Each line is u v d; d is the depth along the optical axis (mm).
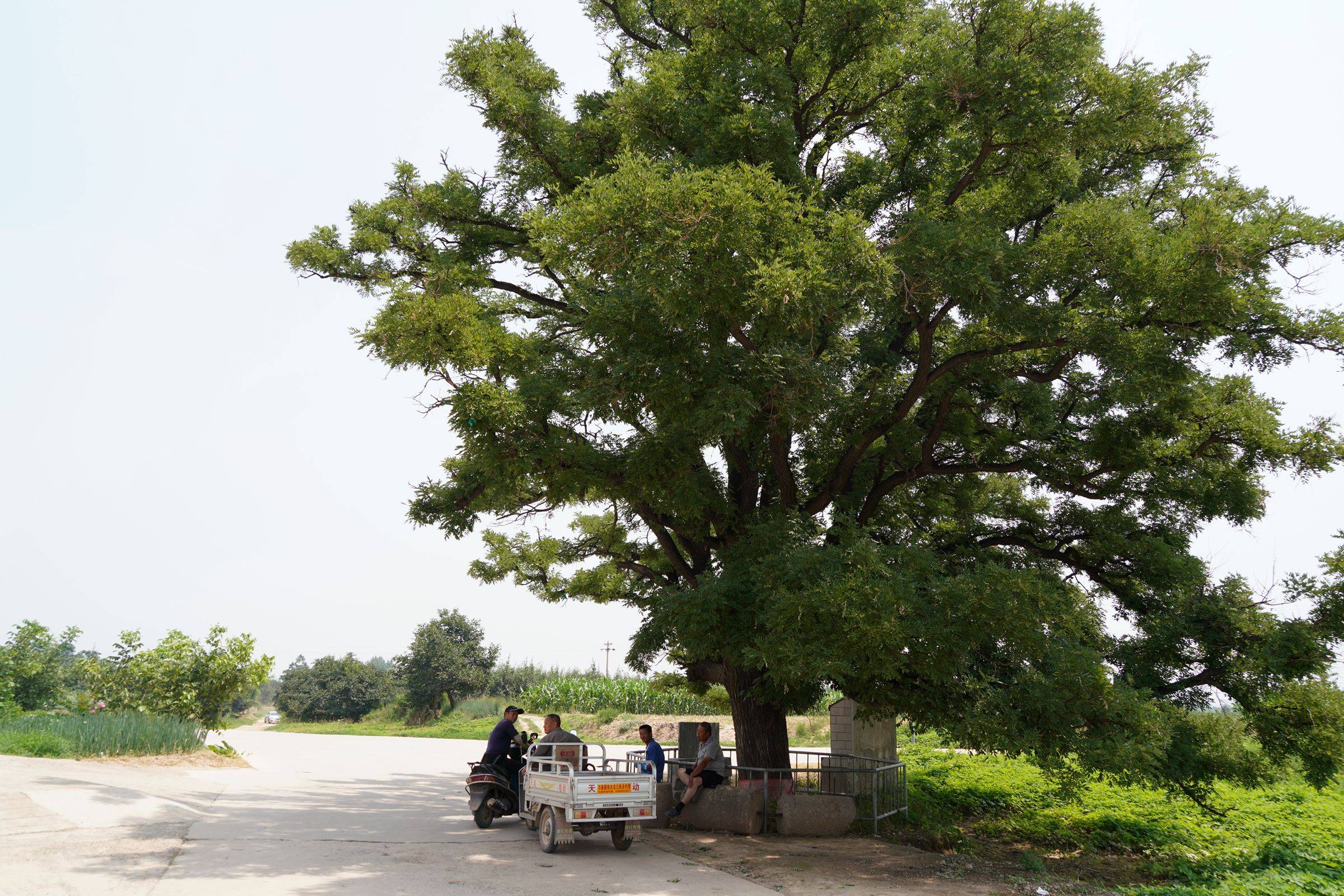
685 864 10758
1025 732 10641
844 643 10383
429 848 10906
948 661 10734
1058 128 12266
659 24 17641
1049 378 13359
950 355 15109
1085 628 12984
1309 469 12805
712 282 10641
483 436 11625
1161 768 12117
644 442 12766
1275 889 9891
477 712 59156
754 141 13211
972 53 12586
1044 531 16047
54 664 28719
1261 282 11492
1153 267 11305
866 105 14898
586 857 10914
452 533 14469
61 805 11141
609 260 11055
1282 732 12047
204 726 24031
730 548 13625
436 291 13570
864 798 15438
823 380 11883
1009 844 14195
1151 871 11844
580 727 39844
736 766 16047
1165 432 13328
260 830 11305
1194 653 13320
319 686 71312
